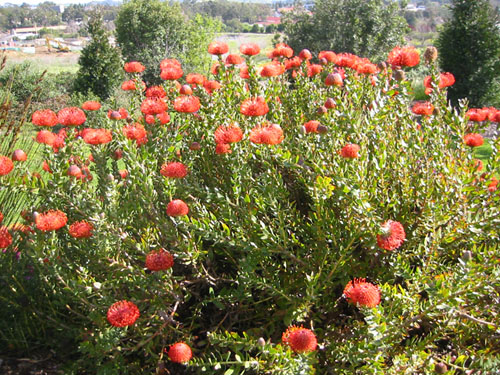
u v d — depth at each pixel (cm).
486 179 186
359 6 1197
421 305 154
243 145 194
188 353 149
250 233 178
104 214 171
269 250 169
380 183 186
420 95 929
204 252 173
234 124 203
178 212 163
